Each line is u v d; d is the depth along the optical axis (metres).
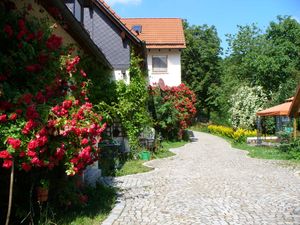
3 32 6.46
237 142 30.27
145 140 20.86
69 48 8.09
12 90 6.24
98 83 15.85
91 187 10.24
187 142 32.09
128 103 18.11
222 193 10.54
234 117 41.41
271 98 40.69
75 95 8.17
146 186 11.74
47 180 7.11
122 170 14.78
